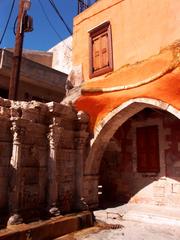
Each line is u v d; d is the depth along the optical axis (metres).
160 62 7.89
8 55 12.39
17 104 7.55
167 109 7.27
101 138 9.23
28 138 7.50
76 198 8.70
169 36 8.34
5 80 12.59
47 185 7.75
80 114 9.09
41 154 7.86
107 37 10.49
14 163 6.80
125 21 9.93
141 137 10.52
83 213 7.95
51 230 6.49
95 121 9.26
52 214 7.37
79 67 11.48
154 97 7.65
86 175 9.23
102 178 11.55
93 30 11.16
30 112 7.64
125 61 9.55
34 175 7.54
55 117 7.98
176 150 9.37
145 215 8.05
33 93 13.72
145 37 9.10
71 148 8.97
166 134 9.76
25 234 5.86
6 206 6.73
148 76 8.08
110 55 10.08
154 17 8.97
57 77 14.73
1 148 6.90
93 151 9.28
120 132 11.21
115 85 9.10
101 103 9.25
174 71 7.41
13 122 6.91
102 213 8.66
